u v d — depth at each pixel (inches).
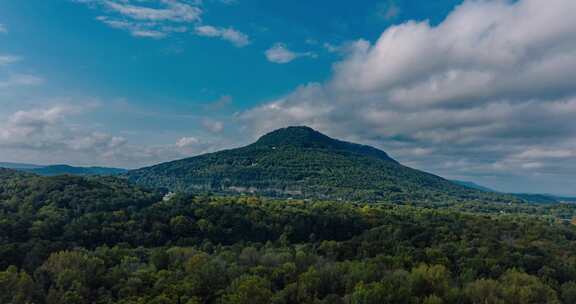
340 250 4923.7
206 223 5457.7
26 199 5226.4
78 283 3206.2
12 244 3757.4
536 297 3531.0
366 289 3339.1
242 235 5600.4
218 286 3479.3
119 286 3324.3
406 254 4525.1
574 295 3759.8
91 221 4817.9
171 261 4003.4
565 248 5364.2
